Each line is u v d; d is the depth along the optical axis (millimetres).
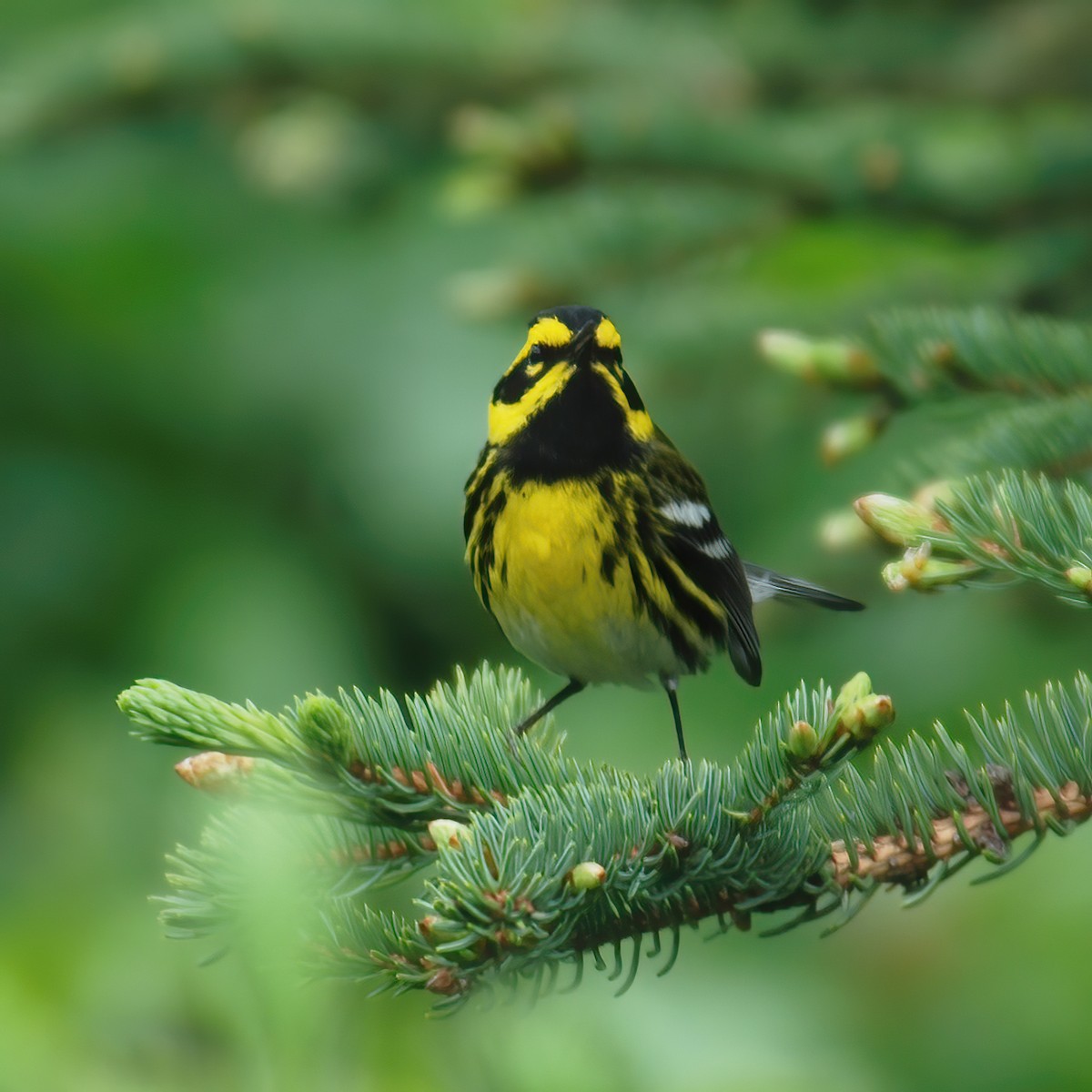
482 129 9094
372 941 5020
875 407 7223
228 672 14219
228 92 11172
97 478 15414
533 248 10430
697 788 5219
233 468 15492
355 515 14844
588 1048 4770
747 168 9281
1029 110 11352
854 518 5973
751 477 11156
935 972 11289
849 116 10797
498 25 11844
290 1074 2262
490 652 14938
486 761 5723
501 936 4898
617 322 10062
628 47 11742
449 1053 5711
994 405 7102
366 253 15375
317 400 15148
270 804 5449
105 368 15664
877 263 11367
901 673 11422
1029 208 9367
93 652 14859
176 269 15953
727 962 10500
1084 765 5234
